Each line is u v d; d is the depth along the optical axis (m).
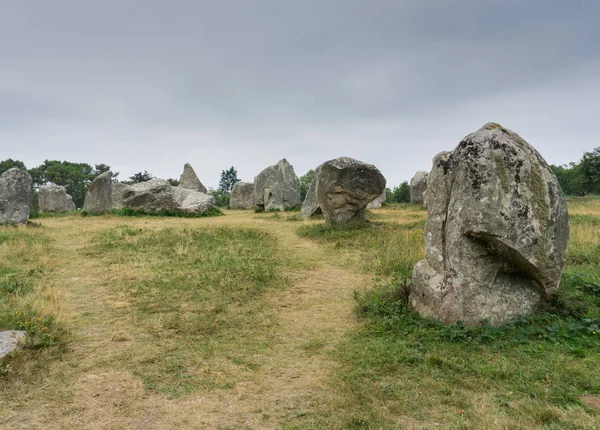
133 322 6.11
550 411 3.52
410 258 9.58
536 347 4.83
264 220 19.58
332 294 7.67
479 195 5.45
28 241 12.45
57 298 6.99
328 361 4.90
